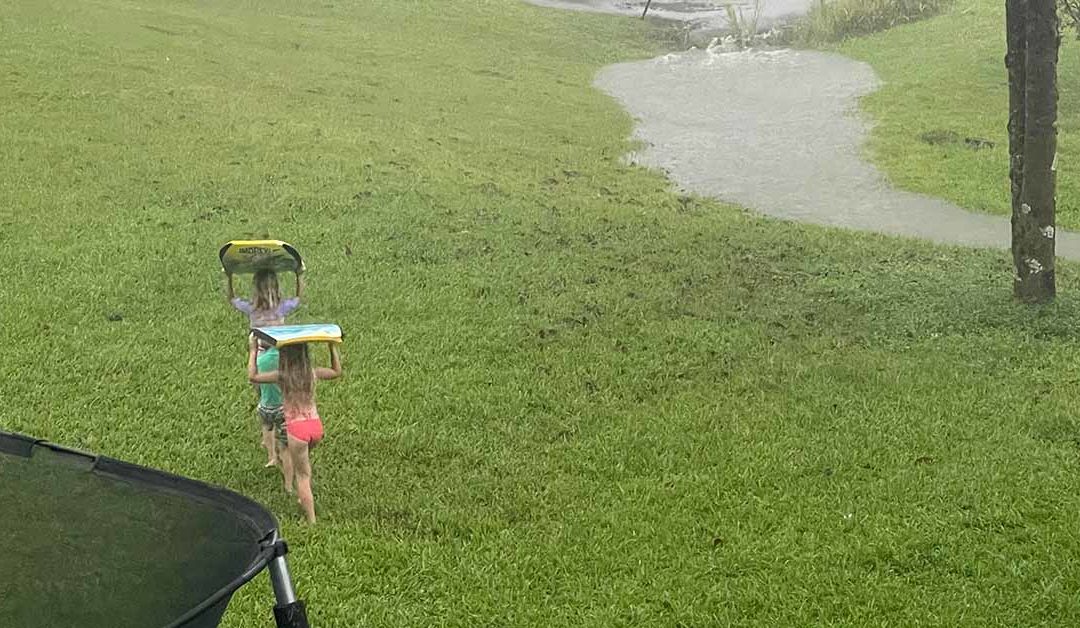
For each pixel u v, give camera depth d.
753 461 6.53
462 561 5.43
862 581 5.25
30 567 2.64
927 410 7.25
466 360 8.07
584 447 6.77
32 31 17.48
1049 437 6.88
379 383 7.61
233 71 17.84
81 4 20.16
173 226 10.70
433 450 6.68
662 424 7.08
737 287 9.95
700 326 8.89
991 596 5.12
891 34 25.17
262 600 4.95
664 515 5.92
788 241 11.69
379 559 5.42
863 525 5.77
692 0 32.72
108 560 2.62
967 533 5.67
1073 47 21.38
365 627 4.86
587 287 9.77
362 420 7.04
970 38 23.36
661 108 20.12
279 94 17.00
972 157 15.79
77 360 7.70
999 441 6.77
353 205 11.78
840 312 9.33
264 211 11.39
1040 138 8.90
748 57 24.77
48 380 7.38
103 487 2.84
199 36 19.97
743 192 14.77
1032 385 7.68
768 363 8.13
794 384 7.74
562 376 7.84
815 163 16.17
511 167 14.67
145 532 2.68
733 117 19.36
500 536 5.68
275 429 6.05
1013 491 6.11
